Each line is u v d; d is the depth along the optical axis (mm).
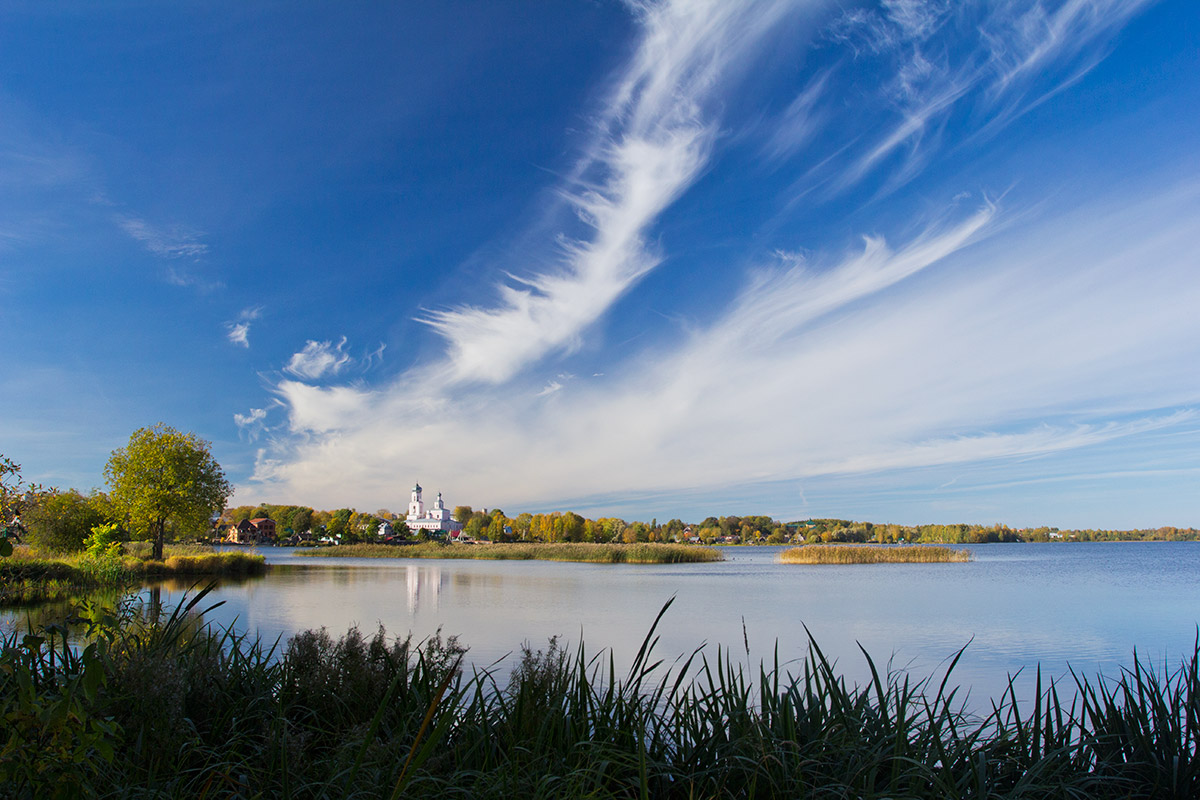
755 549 135750
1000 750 4207
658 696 4301
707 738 4172
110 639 4418
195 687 4129
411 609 20453
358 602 22453
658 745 4129
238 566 41812
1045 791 3781
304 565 52750
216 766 3361
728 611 20594
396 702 4348
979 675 11195
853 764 3699
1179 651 13961
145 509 41250
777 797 3438
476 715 4195
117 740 3172
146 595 22266
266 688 4465
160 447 42219
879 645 14445
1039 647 14500
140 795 2980
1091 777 3963
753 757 3693
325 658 4695
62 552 38375
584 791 3281
